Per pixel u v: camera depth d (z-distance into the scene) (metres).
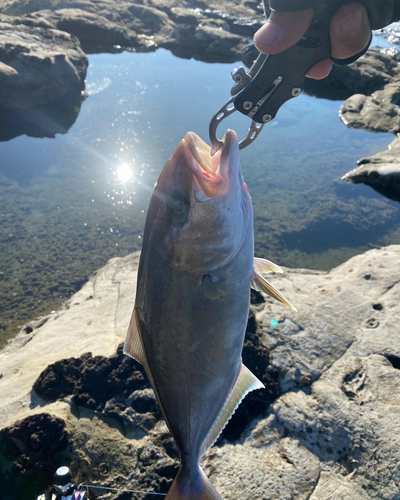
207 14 2.77
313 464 0.58
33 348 0.76
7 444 0.59
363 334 0.72
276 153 1.62
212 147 0.37
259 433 0.62
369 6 0.31
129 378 0.66
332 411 0.62
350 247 1.23
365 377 0.65
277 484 0.56
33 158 1.53
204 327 0.38
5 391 0.67
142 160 1.53
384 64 2.20
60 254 1.20
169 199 0.37
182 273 0.37
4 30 1.89
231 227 0.37
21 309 1.06
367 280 0.83
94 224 1.29
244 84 0.37
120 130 1.69
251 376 0.43
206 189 0.36
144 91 1.99
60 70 1.75
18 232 1.26
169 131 1.68
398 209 1.36
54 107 1.78
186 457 0.42
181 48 2.47
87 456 0.59
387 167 1.43
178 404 0.40
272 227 1.28
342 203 1.37
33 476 0.58
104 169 1.50
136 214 1.33
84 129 1.69
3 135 1.62
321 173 1.51
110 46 2.41
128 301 0.86
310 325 0.73
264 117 0.36
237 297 0.39
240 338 0.40
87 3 2.51
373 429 0.59
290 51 0.33
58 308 1.06
